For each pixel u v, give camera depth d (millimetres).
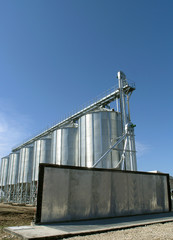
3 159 78500
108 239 8016
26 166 56500
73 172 13648
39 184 12242
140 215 15773
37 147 51594
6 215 23734
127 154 32250
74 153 41000
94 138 33938
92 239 8047
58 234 8555
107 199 14602
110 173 15398
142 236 8562
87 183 14023
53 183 12672
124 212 15148
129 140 32312
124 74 36625
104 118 34812
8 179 66500
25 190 54688
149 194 17359
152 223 11922
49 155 49469
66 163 40281
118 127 34656
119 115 35844
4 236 8906
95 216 13672
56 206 12398
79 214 13078
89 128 35250
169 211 18375
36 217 11664
